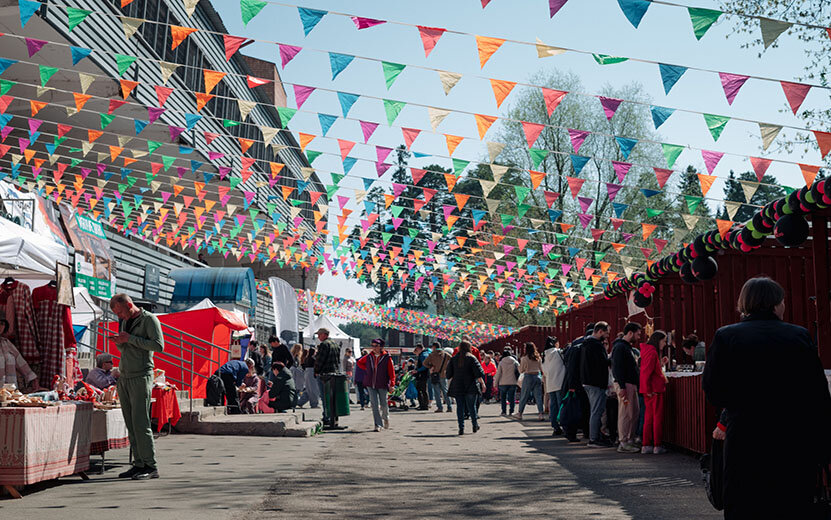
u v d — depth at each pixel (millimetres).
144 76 17469
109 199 21250
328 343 15445
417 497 7094
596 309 20531
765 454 3713
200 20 21172
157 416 11688
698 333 13094
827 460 3885
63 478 7980
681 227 31875
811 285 11227
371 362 15398
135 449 8055
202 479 7934
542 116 34781
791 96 6680
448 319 40688
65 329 9688
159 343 8102
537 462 10039
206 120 21781
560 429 14438
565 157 34188
